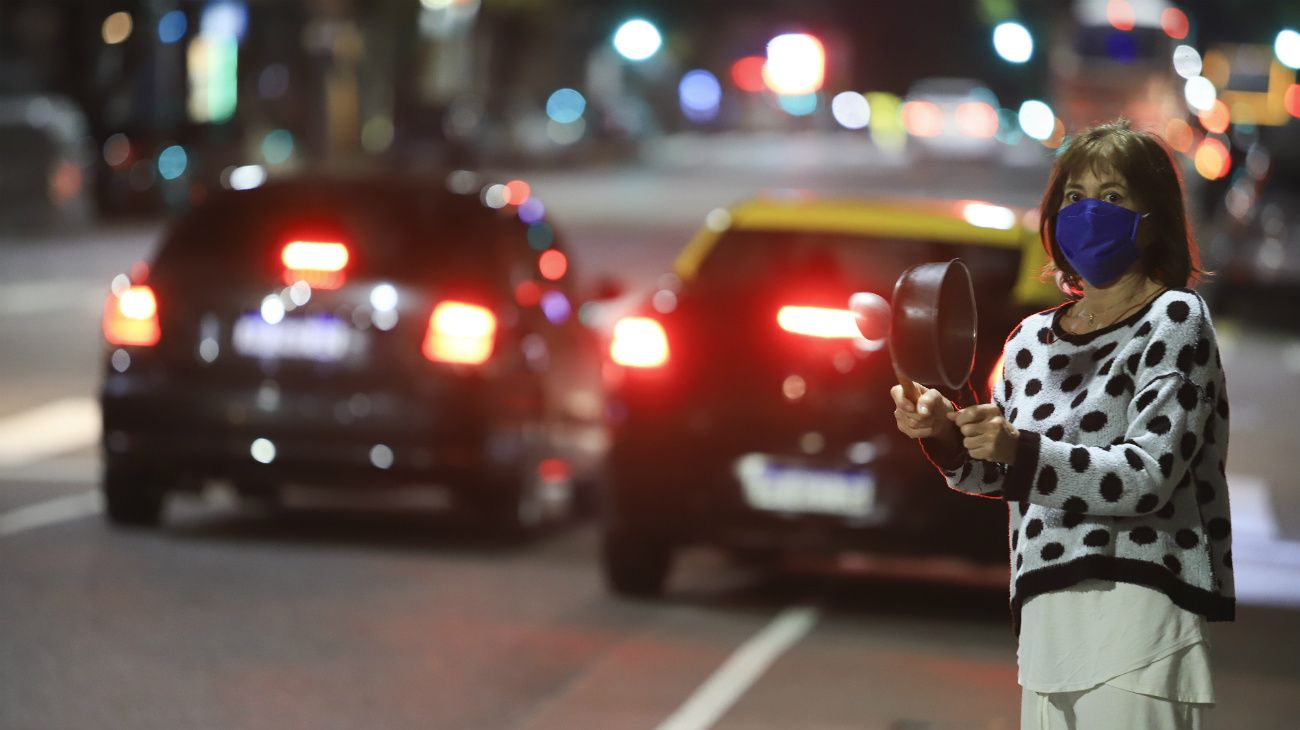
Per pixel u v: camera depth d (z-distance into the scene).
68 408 37.97
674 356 22.72
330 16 105.25
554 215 102.19
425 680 19.28
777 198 25.19
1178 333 9.67
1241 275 62.84
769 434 22.31
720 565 26.44
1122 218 9.77
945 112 173.88
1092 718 9.87
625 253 79.44
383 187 27.36
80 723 17.25
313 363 25.95
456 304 26.09
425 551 26.22
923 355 9.34
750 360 22.48
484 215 27.42
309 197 27.08
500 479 26.34
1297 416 42.22
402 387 25.86
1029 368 10.14
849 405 22.16
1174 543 9.78
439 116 138.50
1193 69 153.38
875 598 24.44
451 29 162.38
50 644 20.19
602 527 23.44
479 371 25.97
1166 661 9.74
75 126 86.31
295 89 119.19
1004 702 18.98
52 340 48.97
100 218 91.94
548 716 18.03
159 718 17.50
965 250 23.06
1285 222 62.47
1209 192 81.94
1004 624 23.09
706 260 23.56
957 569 26.98
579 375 29.58
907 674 20.16
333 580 24.02
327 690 18.75
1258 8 197.50
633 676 19.72
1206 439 9.85
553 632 21.69
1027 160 189.12
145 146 92.81
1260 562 27.00
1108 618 9.79
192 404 26.09
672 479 22.58
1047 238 10.34
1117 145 9.98
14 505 28.42
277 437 25.89
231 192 27.36
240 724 17.39
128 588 23.06
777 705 18.64
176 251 26.78
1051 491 9.52
